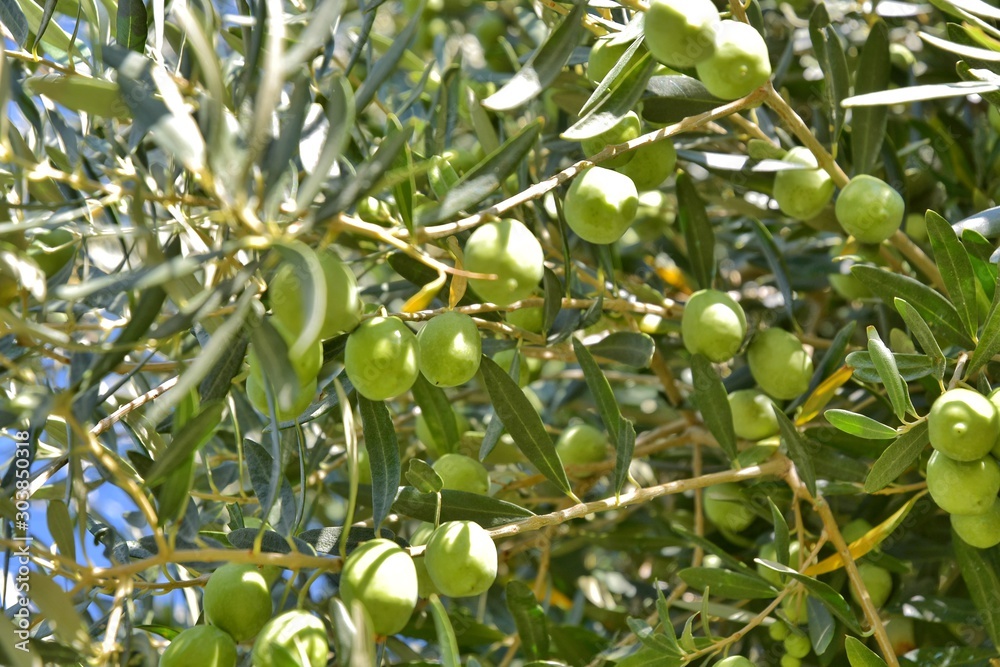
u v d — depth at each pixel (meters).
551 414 0.97
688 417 0.88
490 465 0.88
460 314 0.75
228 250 0.67
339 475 0.91
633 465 0.93
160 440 0.78
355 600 0.71
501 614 0.91
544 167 0.87
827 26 0.82
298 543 0.74
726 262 0.98
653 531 0.91
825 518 0.78
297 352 0.65
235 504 0.78
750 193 0.92
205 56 0.66
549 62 0.74
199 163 0.66
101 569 0.70
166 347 0.83
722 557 0.80
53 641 0.73
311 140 0.74
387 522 0.84
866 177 0.80
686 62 0.73
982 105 0.92
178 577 0.81
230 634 0.72
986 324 0.75
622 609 0.91
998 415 0.73
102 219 0.81
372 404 0.75
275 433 0.71
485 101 0.73
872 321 0.89
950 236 0.76
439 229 0.73
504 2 1.03
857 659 0.75
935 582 0.86
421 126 0.90
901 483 0.83
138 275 0.69
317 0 0.83
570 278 0.80
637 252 0.93
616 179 0.77
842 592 0.83
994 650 0.79
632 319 0.84
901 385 0.74
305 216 0.72
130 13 0.77
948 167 0.89
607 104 0.75
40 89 0.69
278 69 0.66
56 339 0.69
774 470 0.80
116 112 0.70
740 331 0.80
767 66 0.75
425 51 1.04
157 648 0.83
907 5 0.89
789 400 0.85
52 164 0.81
